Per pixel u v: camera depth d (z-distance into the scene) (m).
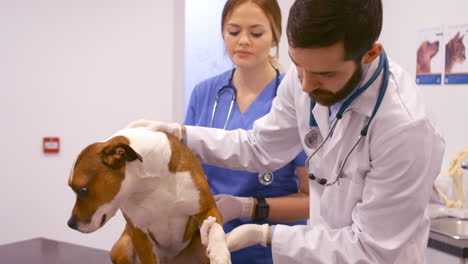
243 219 1.55
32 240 1.68
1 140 3.04
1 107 3.03
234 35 1.53
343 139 1.24
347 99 1.18
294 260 1.21
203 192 1.22
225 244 1.11
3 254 1.51
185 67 3.34
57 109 3.15
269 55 1.75
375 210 1.16
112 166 1.13
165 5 3.29
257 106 1.62
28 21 3.04
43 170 3.15
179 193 1.20
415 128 1.10
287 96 1.41
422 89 2.87
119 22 3.21
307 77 1.03
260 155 1.45
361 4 0.92
